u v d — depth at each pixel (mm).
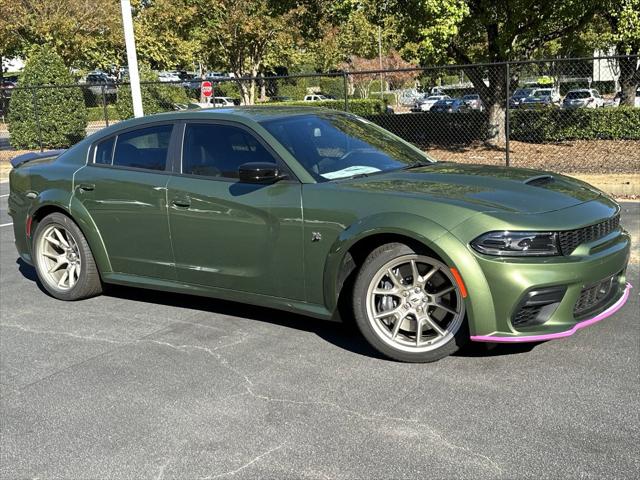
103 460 3053
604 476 2725
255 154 4492
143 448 3143
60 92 19828
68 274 5609
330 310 4160
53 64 19828
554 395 3461
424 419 3277
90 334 4758
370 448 3037
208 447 3121
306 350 4258
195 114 4914
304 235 4152
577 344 4133
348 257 4047
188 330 4742
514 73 16875
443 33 13289
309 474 2854
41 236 5641
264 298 4465
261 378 3857
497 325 3613
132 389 3799
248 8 30297
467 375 3754
